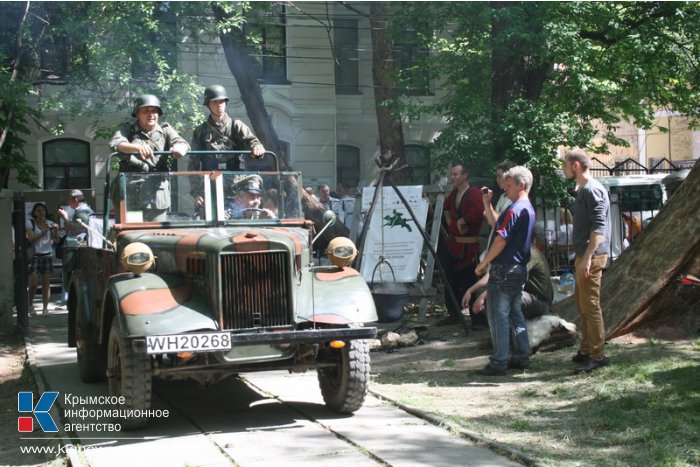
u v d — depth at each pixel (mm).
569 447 5254
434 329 10406
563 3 13734
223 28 14133
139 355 5844
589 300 7305
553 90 15391
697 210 8453
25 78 15773
